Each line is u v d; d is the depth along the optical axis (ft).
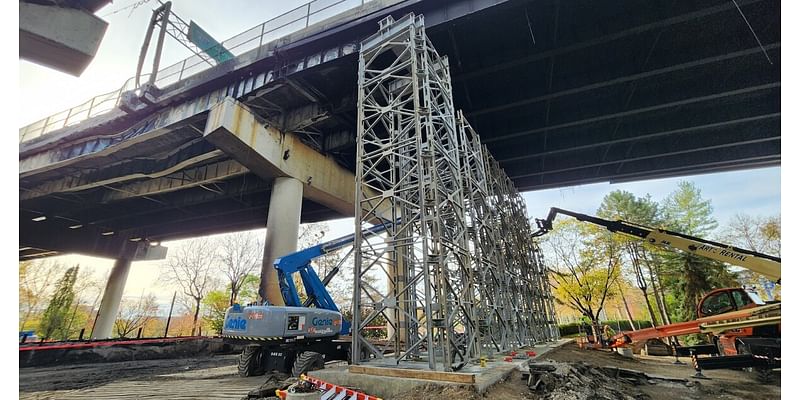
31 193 99.09
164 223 124.88
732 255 48.11
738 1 45.09
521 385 27.53
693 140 75.56
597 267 115.65
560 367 30.53
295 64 58.80
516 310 57.57
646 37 52.29
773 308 39.40
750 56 53.88
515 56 54.54
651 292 125.70
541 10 48.24
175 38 71.61
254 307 42.34
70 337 147.43
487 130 74.02
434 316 32.91
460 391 23.52
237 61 64.34
